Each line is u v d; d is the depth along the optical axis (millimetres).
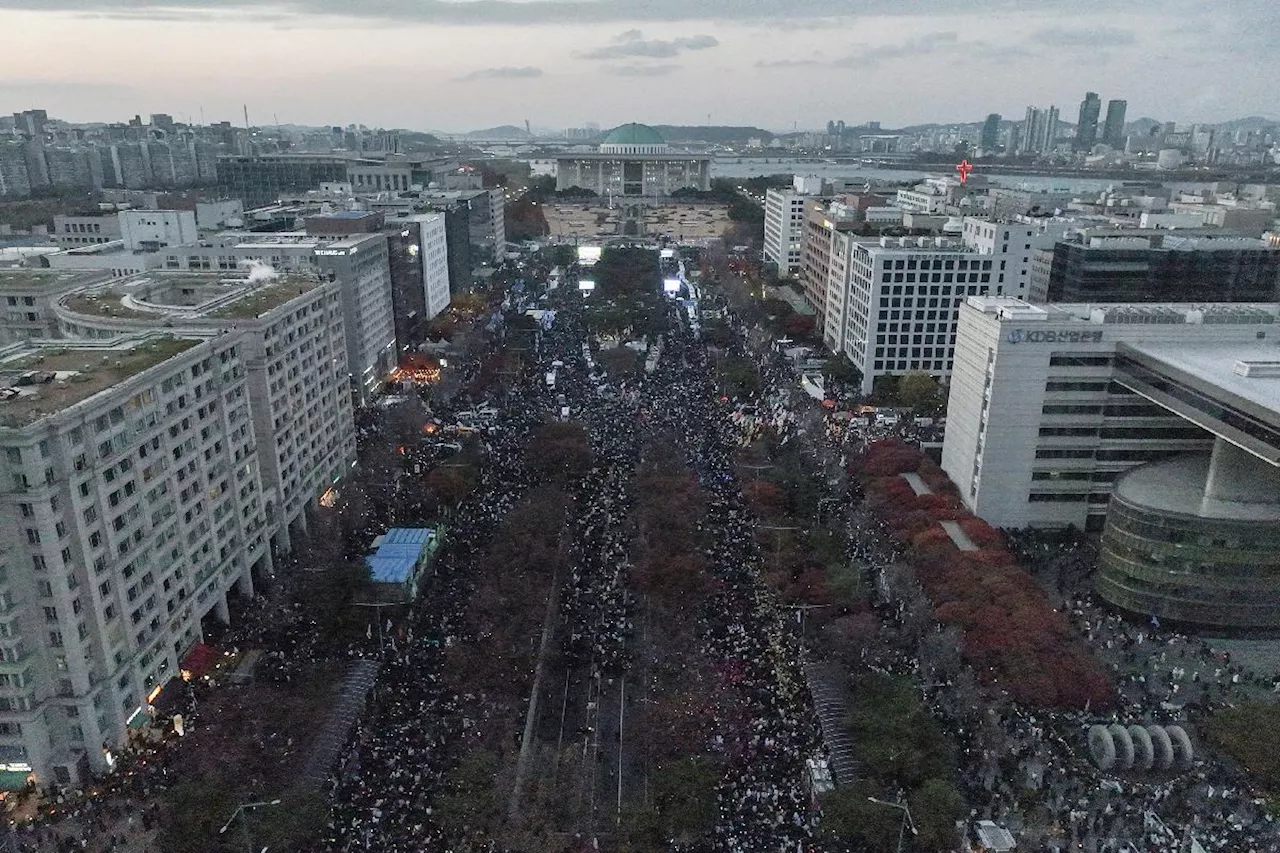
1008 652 129250
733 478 192500
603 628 139000
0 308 197750
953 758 110250
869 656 131250
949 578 149750
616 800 105875
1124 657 136500
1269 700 124938
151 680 123188
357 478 198375
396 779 106688
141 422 122375
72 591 107750
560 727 117812
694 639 135875
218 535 145500
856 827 97438
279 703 120750
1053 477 178125
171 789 104000
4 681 105438
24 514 103062
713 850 96812
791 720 118312
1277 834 100562
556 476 190000
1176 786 108500
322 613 139125
